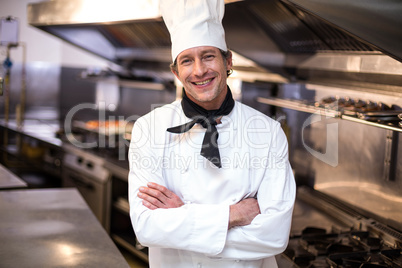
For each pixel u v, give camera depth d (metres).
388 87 2.09
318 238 2.06
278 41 2.63
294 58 2.61
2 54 4.73
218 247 1.44
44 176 4.88
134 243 3.51
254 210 1.50
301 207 2.56
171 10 1.53
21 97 5.46
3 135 5.28
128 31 3.67
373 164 2.25
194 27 1.45
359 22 1.42
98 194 3.65
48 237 1.87
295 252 1.91
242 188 1.54
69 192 2.53
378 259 1.84
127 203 3.47
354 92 2.36
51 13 3.21
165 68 3.90
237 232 1.46
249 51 2.64
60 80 5.56
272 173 1.55
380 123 1.74
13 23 4.33
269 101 2.73
